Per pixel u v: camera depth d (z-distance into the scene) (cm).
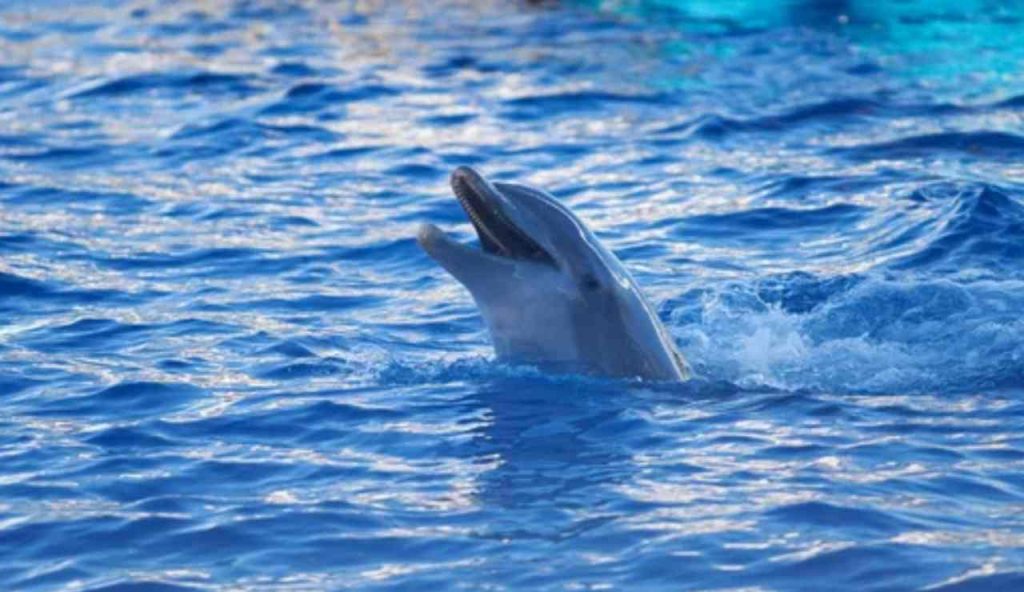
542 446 1892
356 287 2828
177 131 4297
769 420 1975
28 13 6825
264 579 1521
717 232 3142
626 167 3753
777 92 4631
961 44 5431
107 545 1622
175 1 7062
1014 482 1728
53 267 2956
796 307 2592
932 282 2612
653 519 1630
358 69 5162
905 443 1872
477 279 2161
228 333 2506
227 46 5731
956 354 2292
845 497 1680
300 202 3522
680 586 1465
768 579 1473
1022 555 1504
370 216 3388
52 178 3781
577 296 2150
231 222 3338
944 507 1650
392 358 2339
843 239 3039
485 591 1470
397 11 6631
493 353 2375
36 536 1650
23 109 4675
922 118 4162
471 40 5800
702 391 2109
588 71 5088
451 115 4428
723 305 2606
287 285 2842
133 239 3189
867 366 2248
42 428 2027
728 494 1703
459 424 1988
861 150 3809
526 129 4231
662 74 4991
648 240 3098
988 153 3750
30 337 2494
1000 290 2589
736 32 5841
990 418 1969
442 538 1603
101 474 1841
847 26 5884
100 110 4622
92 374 2272
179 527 1662
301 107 4566
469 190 2131
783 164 3684
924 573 1471
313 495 1747
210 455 1902
